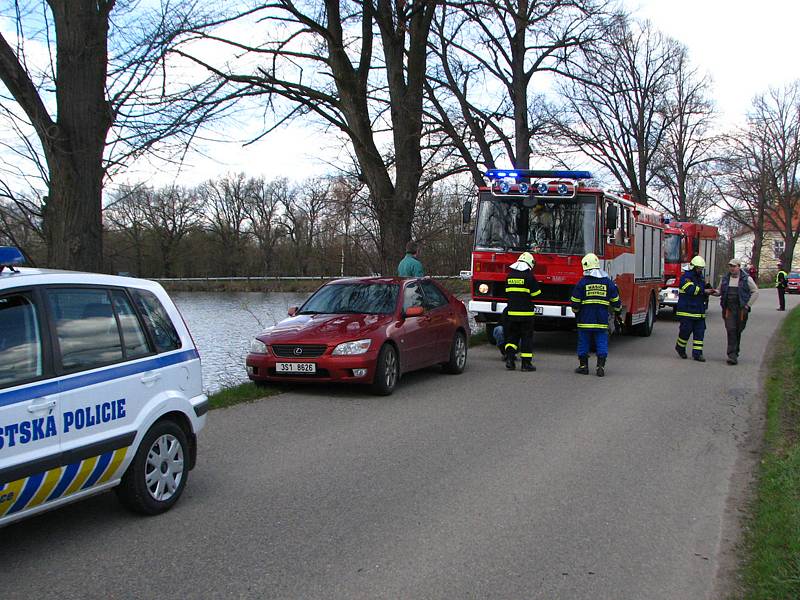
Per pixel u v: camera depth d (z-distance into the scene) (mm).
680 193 46094
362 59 16422
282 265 27172
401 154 16719
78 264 8883
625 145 39062
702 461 6570
